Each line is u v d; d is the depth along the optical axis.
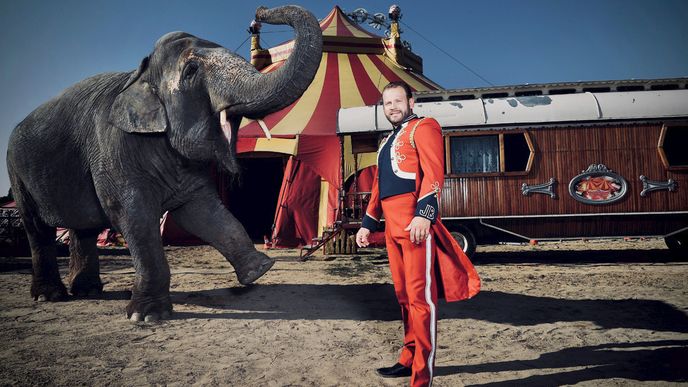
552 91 9.40
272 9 4.77
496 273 7.70
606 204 8.50
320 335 4.10
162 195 5.12
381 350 3.64
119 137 4.89
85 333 4.21
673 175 8.45
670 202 8.41
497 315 4.77
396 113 2.86
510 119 8.69
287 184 12.57
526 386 2.82
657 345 3.61
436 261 2.79
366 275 7.83
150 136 4.92
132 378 3.05
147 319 4.65
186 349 3.70
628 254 10.26
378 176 2.95
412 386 2.60
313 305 5.42
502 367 3.17
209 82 4.71
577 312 4.82
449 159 8.97
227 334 4.15
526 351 3.54
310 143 12.39
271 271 8.36
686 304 5.07
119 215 4.91
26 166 5.52
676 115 8.38
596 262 8.99
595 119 8.49
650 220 8.45
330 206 12.27
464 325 4.39
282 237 12.42
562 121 8.57
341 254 11.16
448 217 8.85
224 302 5.61
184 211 5.44
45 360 3.43
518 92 9.39
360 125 9.26
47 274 5.82
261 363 3.33
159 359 3.44
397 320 4.67
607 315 4.65
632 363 3.20
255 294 6.13
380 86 16.39
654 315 4.61
